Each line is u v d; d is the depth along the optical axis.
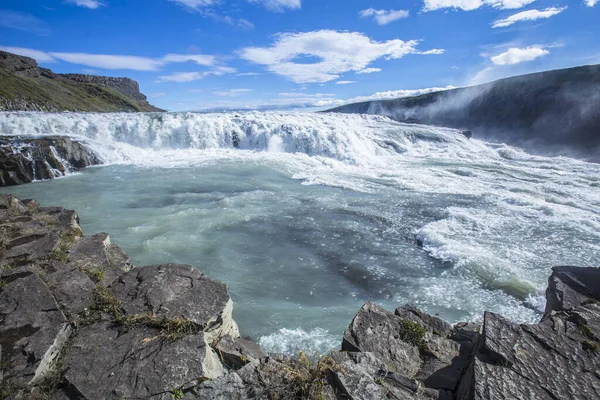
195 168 15.39
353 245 8.47
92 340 3.76
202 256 7.79
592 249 8.14
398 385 3.26
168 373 3.34
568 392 2.83
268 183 13.37
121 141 18.86
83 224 9.30
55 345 3.58
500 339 3.36
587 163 19.09
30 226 6.36
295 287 6.87
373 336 4.24
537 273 7.17
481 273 7.17
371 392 3.01
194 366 3.42
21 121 17.95
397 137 23.19
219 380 3.14
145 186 12.77
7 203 7.17
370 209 10.66
